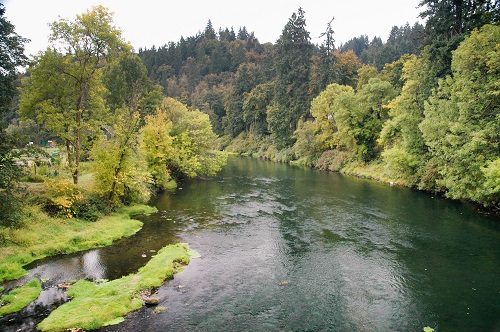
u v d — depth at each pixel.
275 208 29.28
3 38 25.11
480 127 26.11
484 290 14.62
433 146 31.09
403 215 26.62
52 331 11.16
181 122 45.50
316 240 20.97
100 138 26.25
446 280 15.56
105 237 20.45
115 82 57.91
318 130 68.12
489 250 19.12
